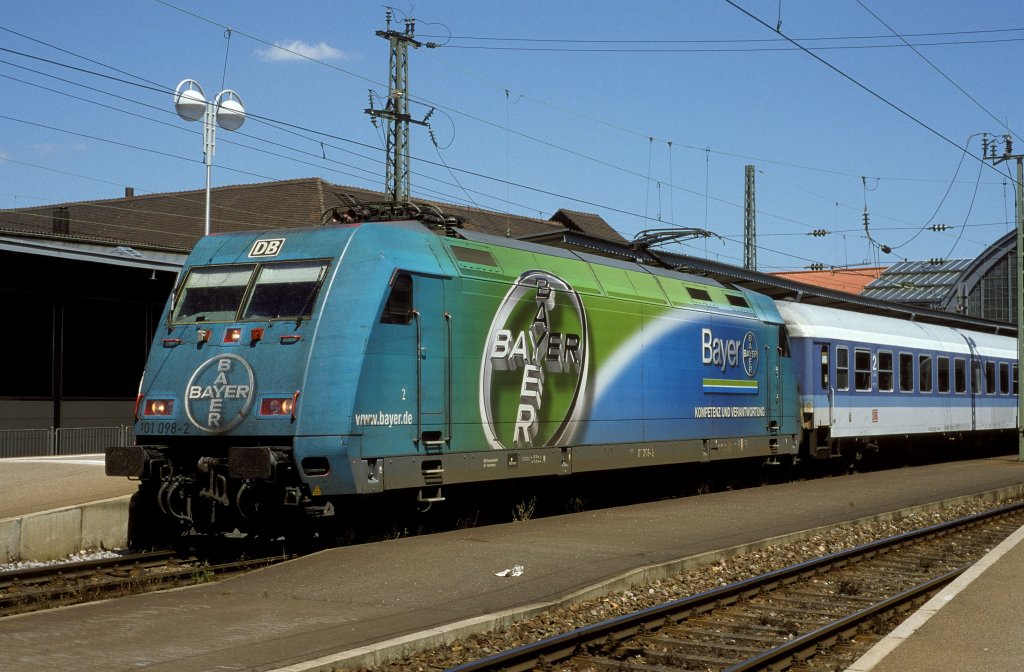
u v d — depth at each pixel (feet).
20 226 136.15
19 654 25.11
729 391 66.90
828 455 81.30
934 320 117.80
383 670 25.08
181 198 149.79
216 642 26.32
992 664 23.84
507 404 48.93
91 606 31.17
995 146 107.34
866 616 31.96
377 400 41.81
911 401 94.07
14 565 41.11
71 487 52.90
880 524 54.54
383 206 48.57
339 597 32.27
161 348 44.29
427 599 32.01
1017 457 114.52
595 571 36.37
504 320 49.03
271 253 44.42
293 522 43.83
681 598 33.73
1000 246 236.02
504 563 37.65
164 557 41.93
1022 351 106.22
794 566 38.70
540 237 65.72
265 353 41.68
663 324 60.90
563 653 27.17
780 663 27.07
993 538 51.90
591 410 54.54
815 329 80.02
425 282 44.75
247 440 41.70
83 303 89.10
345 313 41.52
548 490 58.23
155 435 43.11
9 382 83.51
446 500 50.21
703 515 53.31
